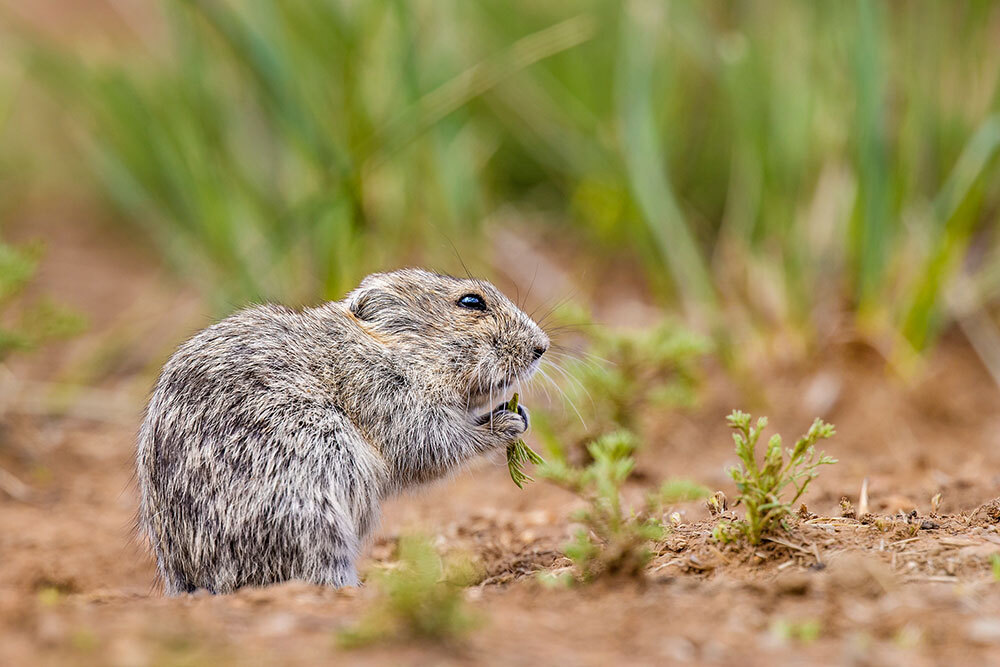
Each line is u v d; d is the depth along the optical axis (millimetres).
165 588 8422
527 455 9602
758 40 15445
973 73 15414
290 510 8055
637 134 14523
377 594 6699
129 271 18875
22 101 21547
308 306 9602
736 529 7594
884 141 13672
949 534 7605
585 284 16188
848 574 6715
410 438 9047
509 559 8945
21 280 12844
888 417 13141
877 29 13805
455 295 9508
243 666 5250
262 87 14523
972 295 14852
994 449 12344
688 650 5715
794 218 14539
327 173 14367
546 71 16844
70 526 11391
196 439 8195
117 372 15703
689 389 11656
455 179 15664
